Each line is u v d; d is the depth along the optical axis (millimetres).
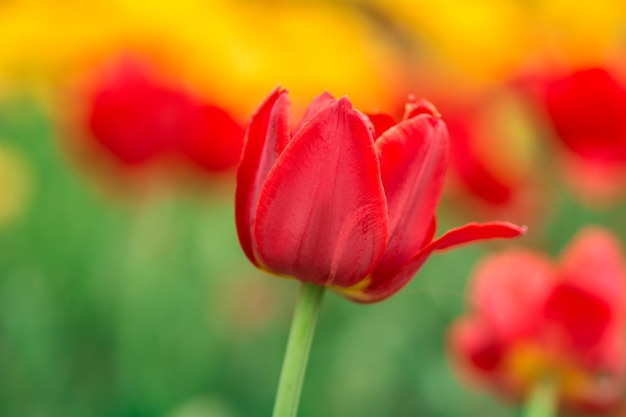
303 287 729
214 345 1661
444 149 729
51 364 1599
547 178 1514
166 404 1536
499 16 2045
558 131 1348
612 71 1298
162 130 1402
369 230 717
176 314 1634
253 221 729
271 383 1659
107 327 1665
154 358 1571
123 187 1522
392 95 1742
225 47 1865
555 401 957
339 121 710
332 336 1713
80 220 1838
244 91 1865
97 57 1880
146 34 1862
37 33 1994
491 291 956
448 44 2076
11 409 1556
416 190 727
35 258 1784
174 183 1475
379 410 1613
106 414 1528
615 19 1979
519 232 714
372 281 728
